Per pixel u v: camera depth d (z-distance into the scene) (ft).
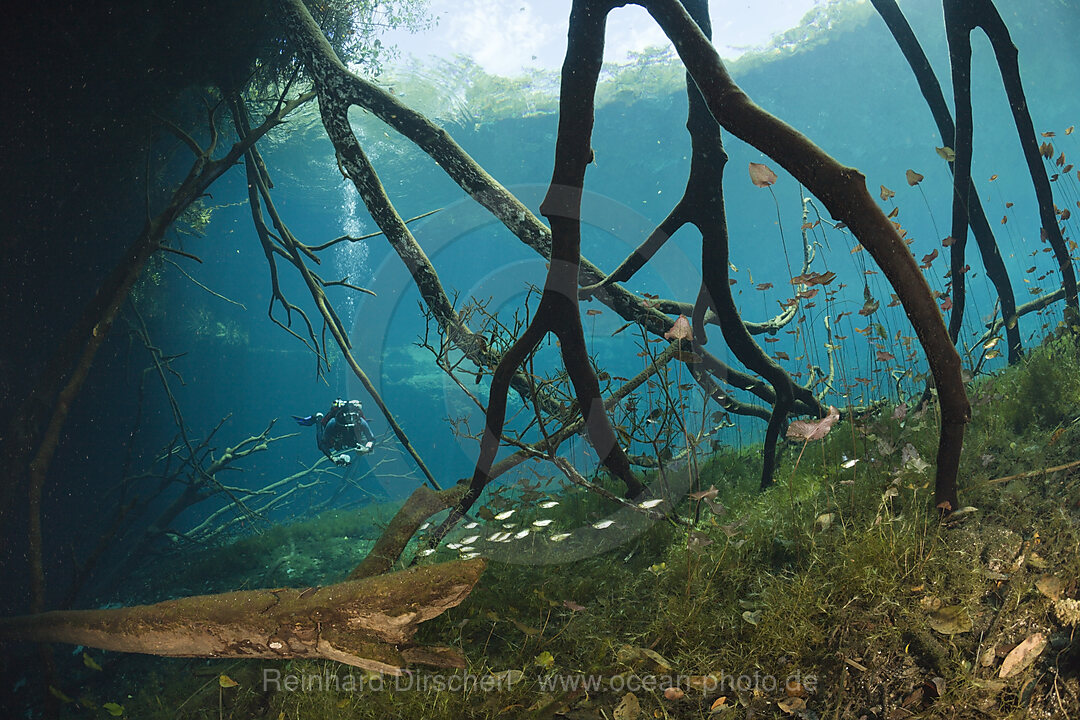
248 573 23.24
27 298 29.73
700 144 11.71
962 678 6.32
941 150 10.03
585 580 10.09
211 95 33.04
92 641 9.24
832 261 136.36
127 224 35.14
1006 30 12.96
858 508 9.66
